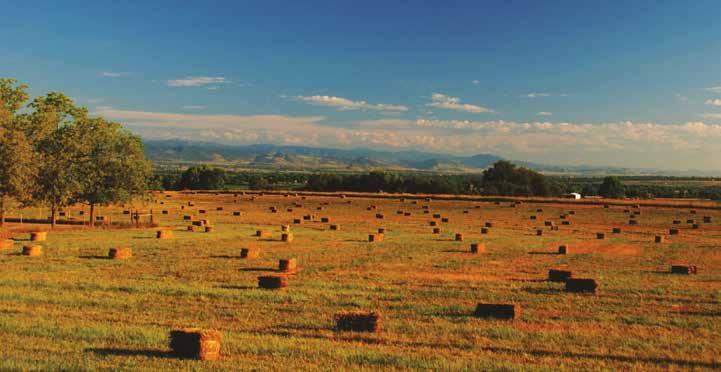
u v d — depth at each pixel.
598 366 13.41
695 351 14.73
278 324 17.25
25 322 16.66
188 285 23.53
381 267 29.94
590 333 16.44
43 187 52.16
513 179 144.50
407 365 13.16
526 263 32.00
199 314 18.44
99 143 56.75
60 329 15.89
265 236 46.50
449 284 24.64
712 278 26.95
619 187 142.75
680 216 75.06
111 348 14.25
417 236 48.56
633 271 29.23
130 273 26.83
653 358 14.08
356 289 23.30
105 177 57.22
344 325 16.59
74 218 64.62
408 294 22.23
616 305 20.45
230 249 36.91
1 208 46.69
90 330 15.78
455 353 14.40
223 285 23.78
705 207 86.56
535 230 56.72
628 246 42.19
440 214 75.94
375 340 15.59
